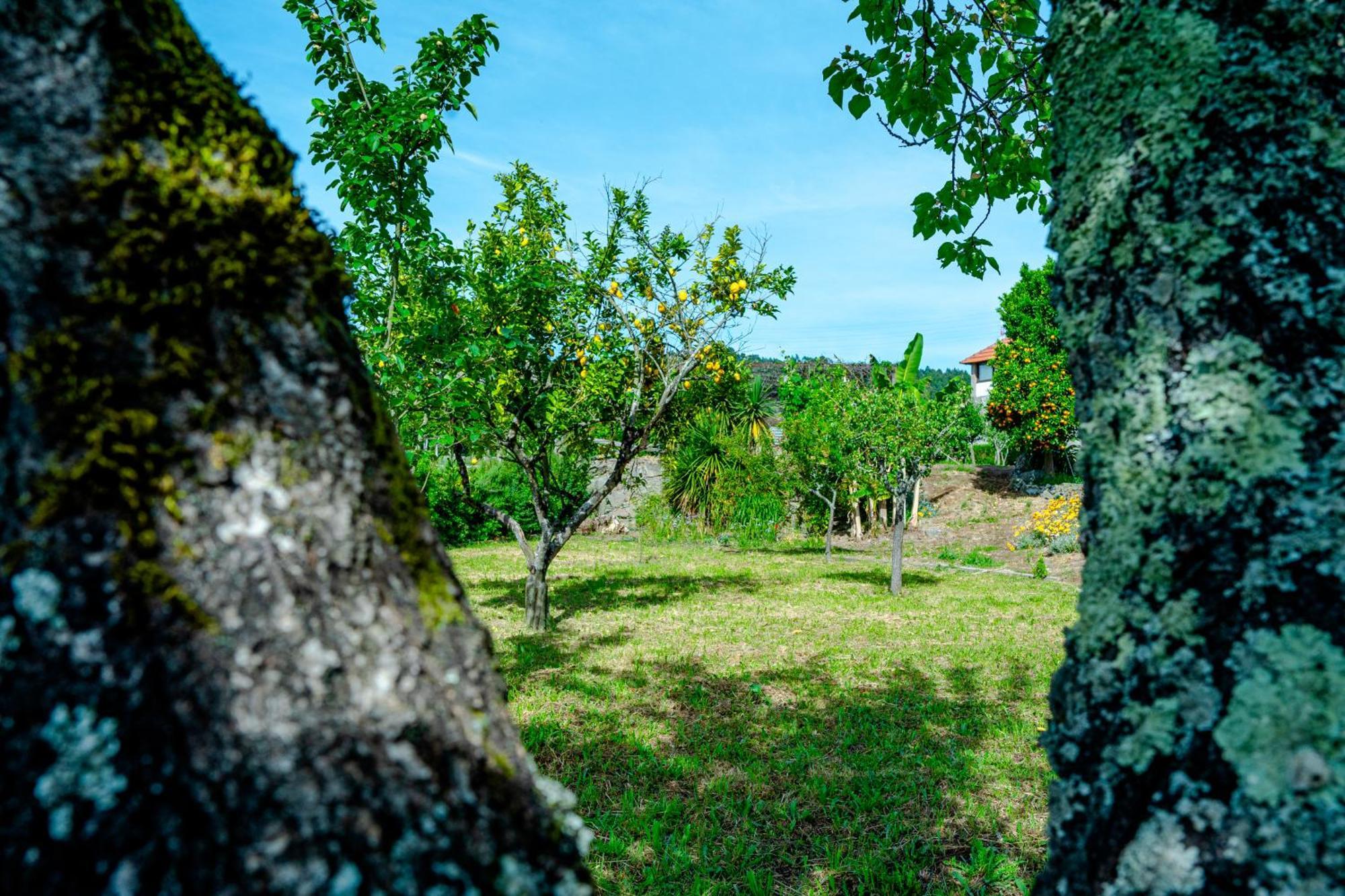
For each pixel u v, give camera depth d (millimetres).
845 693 7102
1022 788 4895
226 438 752
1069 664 1068
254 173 823
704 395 11445
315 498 782
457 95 5398
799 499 22047
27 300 702
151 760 685
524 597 12359
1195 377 969
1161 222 1016
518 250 9164
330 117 5238
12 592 676
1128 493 1015
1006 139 3846
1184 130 1005
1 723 667
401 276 5930
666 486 23344
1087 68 1144
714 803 4652
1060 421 22562
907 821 4434
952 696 7051
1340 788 801
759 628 10172
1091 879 960
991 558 19562
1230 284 960
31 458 692
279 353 800
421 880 715
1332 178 937
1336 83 956
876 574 16375
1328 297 916
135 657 691
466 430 6570
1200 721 899
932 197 3982
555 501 12320
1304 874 797
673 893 3695
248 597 727
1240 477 924
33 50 734
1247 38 981
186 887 670
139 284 738
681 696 6922
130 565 698
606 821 4391
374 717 747
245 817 684
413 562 861
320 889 679
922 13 3529
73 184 725
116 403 715
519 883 773
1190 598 936
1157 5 1056
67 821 662
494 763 817
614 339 9562
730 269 9766
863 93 3912
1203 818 869
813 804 4637
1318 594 862
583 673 7684
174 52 813
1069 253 1144
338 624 759
